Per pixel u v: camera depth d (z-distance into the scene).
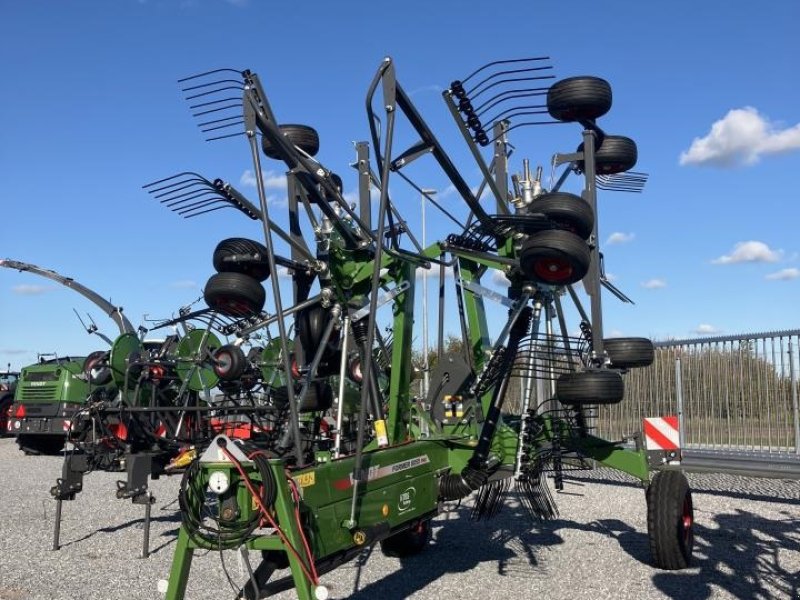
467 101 5.93
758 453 11.48
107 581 6.61
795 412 11.05
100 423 7.89
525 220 5.74
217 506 4.46
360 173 7.38
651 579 6.39
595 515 9.29
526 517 9.09
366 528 4.99
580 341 6.45
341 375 5.66
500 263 6.39
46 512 9.98
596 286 6.46
